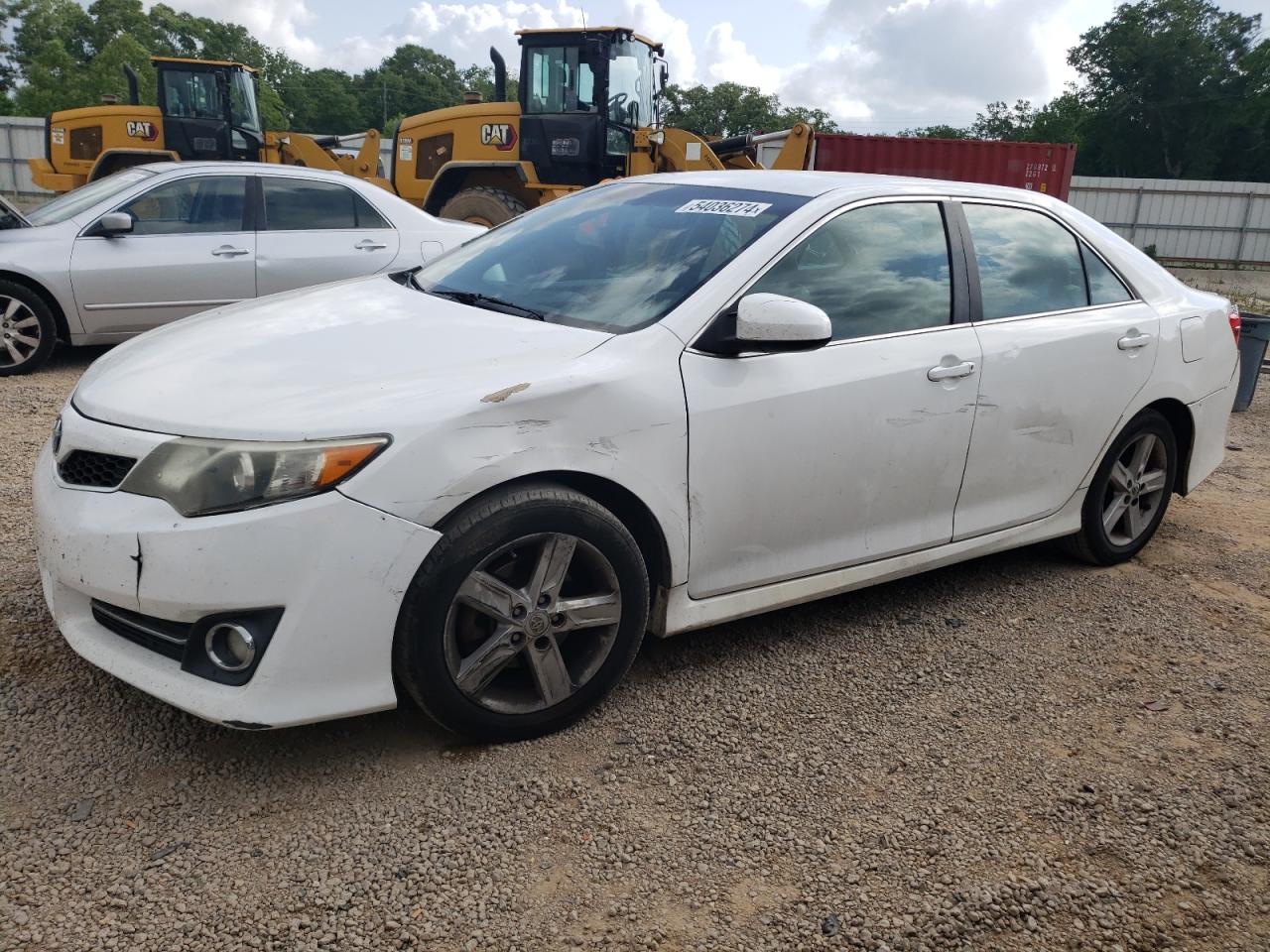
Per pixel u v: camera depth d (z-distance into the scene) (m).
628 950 2.17
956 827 2.65
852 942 2.23
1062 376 3.94
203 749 2.78
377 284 3.79
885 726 3.13
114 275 7.27
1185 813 2.76
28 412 6.15
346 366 2.79
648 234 3.51
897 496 3.54
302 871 2.35
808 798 2.73
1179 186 33.09
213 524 2.41
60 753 2.72
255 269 7.70
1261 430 7.76
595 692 2.98
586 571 2.92
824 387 3.24
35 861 2.32
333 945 2.14
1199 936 2.33
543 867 2.41
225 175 7.73
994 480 3.85
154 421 2.57
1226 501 5.73
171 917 2.19
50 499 2.71
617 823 2.58
